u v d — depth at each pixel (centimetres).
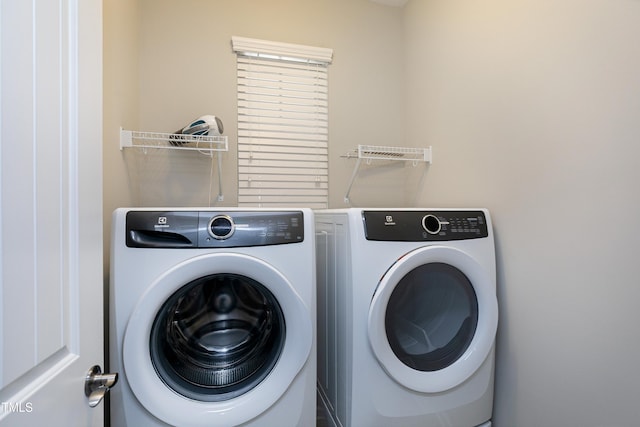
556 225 102
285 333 100
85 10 59
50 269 47
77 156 55
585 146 93
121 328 87
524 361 113
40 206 45
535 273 109
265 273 94
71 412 52
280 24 184
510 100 120
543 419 106
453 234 114
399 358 108
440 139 166
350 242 105
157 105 163
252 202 180
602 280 89
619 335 85
